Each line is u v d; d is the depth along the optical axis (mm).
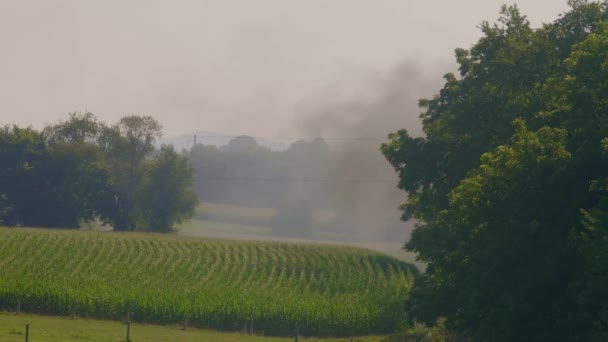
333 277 150875
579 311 47375
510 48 81188
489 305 53438
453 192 66062
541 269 49344
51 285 117188
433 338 95062
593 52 52375
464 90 88750
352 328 118375
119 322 111625
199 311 114812
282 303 120125
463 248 57438
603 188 46562
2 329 89562
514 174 51469
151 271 148250
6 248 153875
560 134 51438
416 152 89188
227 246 175000
